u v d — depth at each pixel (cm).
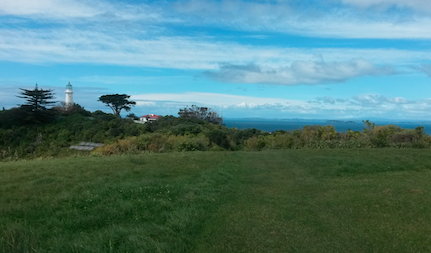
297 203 734
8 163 1680
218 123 7800
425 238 501
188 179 1026
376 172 1150
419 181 952
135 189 838
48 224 584
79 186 904
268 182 1014
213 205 714
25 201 758
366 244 483
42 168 1311
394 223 573
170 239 498
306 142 2573
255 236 523
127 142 3073
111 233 511
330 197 785
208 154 1898
